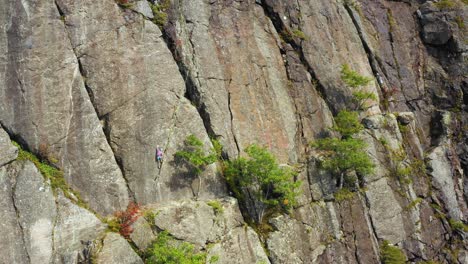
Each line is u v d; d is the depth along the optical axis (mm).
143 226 19953
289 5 30781
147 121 22062
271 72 27656
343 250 25297
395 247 27156
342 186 26828
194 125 23328
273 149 25625
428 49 37812
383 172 28750
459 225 30547
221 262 21031
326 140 26719
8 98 19203
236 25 27344
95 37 21781
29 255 17734
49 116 19797
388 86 34375
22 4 20219
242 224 22578
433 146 33531
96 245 18406
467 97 35219
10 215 17812
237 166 23281
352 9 35219
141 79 22484
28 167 18734
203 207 21656
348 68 30766
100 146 20641
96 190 20016
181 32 24781
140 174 21250
